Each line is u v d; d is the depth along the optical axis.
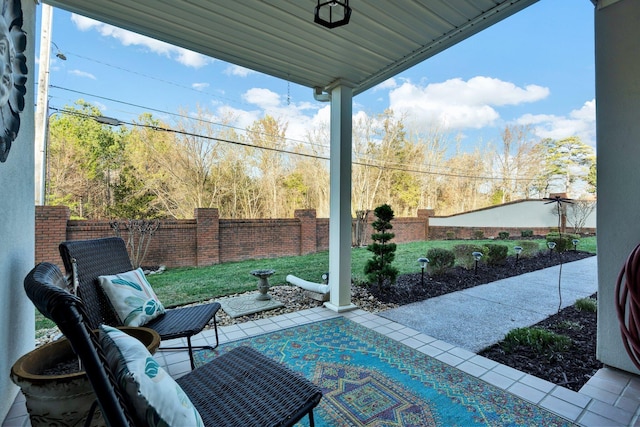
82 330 0.79
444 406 1.98
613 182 2.38
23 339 2.10
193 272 7.24
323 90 4.19
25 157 2.13
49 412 1.31
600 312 2.45
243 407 1.31
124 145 11.84
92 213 11.08
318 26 2.86
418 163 17.55
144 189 12.13
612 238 2.38
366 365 2.52
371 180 16.67
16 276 1.97
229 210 14.04
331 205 4.08
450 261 6.21
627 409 1.93
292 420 1.26
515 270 7.07
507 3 2.55
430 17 2.73
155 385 0.92
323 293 4.21
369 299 4.59
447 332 3.26
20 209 2.04
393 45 3.18
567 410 1.93
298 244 10.32
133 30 2.91
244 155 14.41
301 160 15.47
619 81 2.34
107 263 2.38
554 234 9.97
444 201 18.16
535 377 2.34
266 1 2.50
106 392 0.79
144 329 1.85
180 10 2.61
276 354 2.72
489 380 2.29
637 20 2.27
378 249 5.03
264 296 4.47
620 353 2.35
